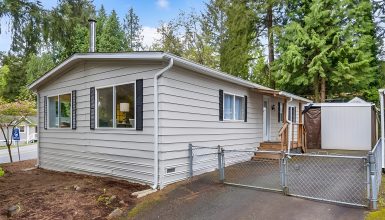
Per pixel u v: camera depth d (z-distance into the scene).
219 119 8.88
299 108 14.00
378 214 4.73
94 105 8.25
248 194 6.07
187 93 7.49
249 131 10.88
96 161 8.20
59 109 9.74
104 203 5.72
